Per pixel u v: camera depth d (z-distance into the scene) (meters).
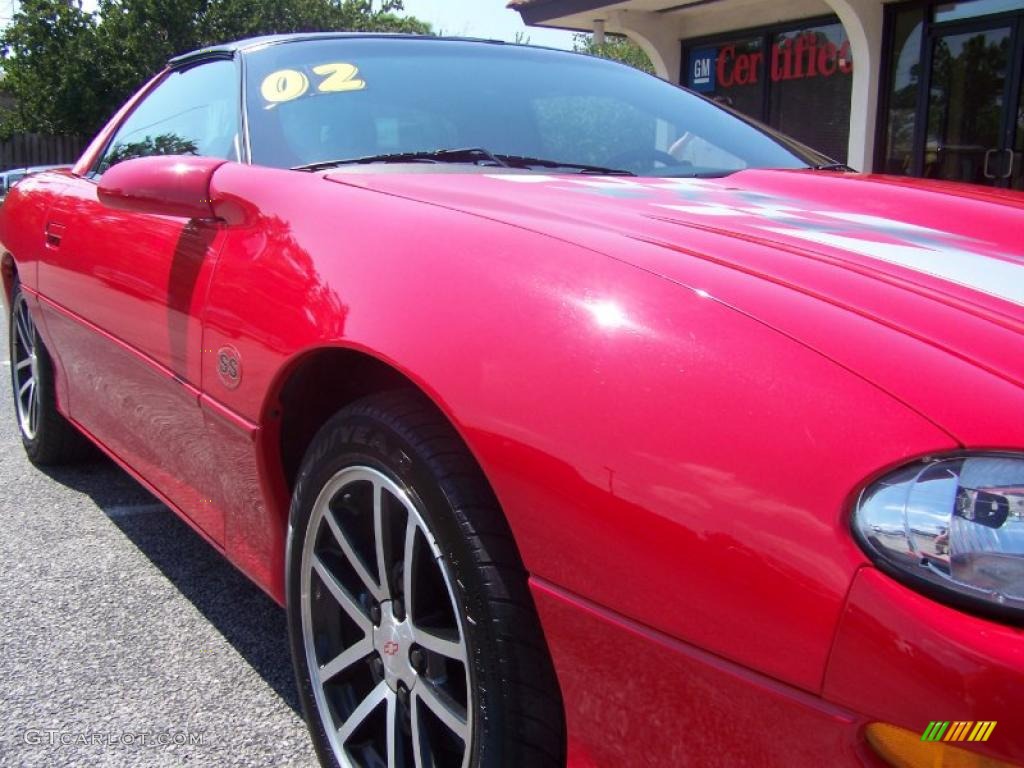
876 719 1.00
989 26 8.55
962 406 1.06
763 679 1.08
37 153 28.06
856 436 1.08
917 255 1.53
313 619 1.86
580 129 2.60
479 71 2.73
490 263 1.51
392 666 1.69
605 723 1.27
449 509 1.46
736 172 2.48
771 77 10.98
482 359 1.41
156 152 2.91
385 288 1.61
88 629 2.58
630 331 1.29
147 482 2.70
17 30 27.14
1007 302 1.32
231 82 2.61
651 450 1.20
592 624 1.26
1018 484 0.99
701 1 10.62
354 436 1.66
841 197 2.11
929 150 9.27
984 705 0.93
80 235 2.88
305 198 1.95
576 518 1.26
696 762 1.16
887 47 9.43
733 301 1.28
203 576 2.92
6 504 3.52
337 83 2.52
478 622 1.43
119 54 27.11
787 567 1.06
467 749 1.50
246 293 1.93
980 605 0.96
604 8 10.77
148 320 2.37
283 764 2.01
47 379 3.63
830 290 1.31
